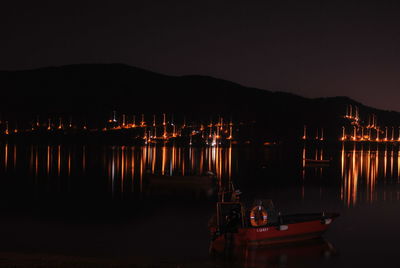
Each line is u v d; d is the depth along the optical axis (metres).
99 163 87.50
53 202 38.53
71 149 142.62
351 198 42.06
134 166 81.38
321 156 135.25
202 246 22.17
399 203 38.56
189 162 96.75
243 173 73.31
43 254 20.05
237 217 21.75
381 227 27.14
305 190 49.16
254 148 188.00
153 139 192.62
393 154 160.00
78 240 23.45
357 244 22.52
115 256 20.02
